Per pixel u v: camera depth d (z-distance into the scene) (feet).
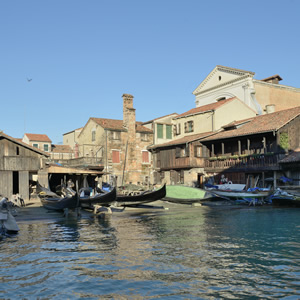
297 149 91.15
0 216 45.42
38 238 43.01
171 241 40.19
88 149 141.18
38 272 28.22
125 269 28.84
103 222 57.98
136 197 77.87
